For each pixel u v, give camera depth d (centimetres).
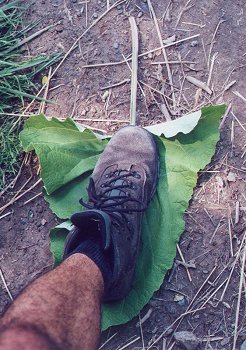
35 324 62
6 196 90
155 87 92
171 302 85
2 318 63
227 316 84
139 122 91
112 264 77
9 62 94
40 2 97
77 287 69
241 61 92
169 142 89
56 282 68
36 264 88
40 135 89
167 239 86
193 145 88
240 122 90
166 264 85
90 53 94
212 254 86
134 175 86
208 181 88
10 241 89
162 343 84
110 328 85
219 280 85
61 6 97
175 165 88
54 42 95
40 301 65
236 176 88
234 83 91
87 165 89
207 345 83
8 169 91
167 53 94
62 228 86
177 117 91
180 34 94
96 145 90
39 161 87
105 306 85
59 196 88
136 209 84
